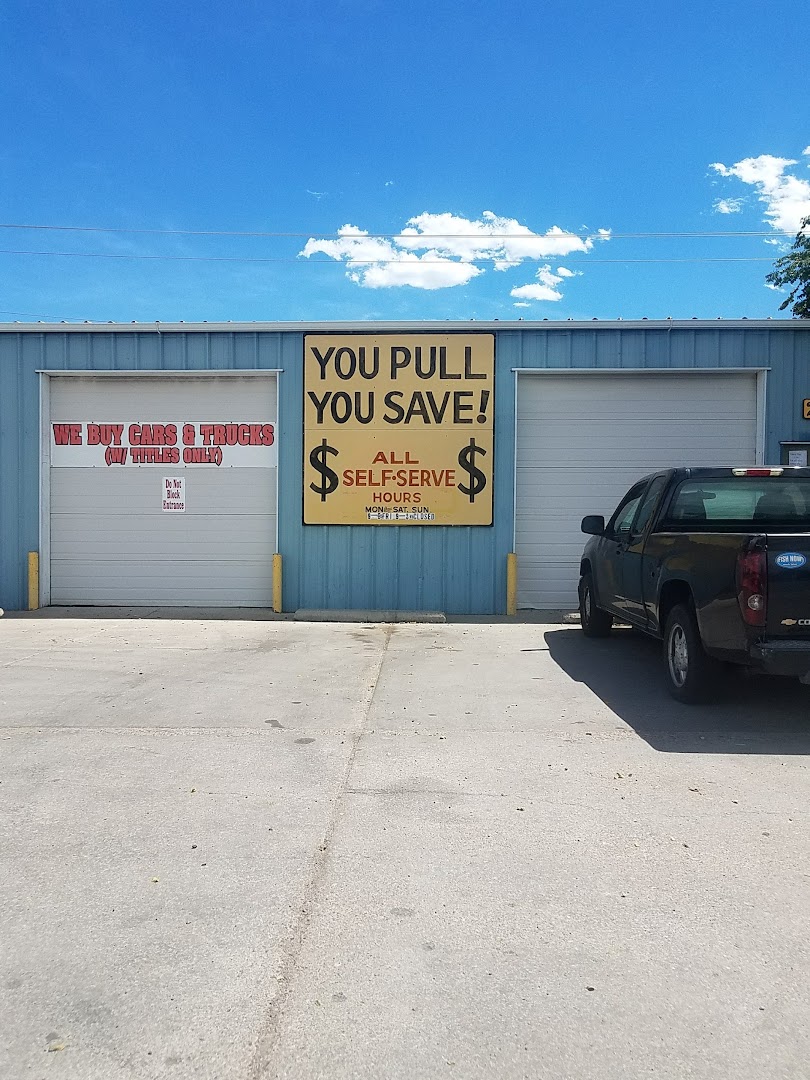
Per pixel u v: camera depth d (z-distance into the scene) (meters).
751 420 12.75
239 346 12.97
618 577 8.84
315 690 7.67
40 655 9.41
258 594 13.31
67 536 13.48
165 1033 2.72
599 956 3.19
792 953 3.22
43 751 5.77
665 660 7.46
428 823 4.50
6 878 3.84
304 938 3.31
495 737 6.15
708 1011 2.85
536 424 12.95
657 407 12.84
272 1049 2.65
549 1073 2.55
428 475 12.82
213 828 4.43
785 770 5.39
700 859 4.06
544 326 12.66
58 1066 2.56
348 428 12.85
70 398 13.40
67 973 3.06
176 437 13.30
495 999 2.92
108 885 3.76
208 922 3.44
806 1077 2.53
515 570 12.64
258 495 13.23
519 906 3.59
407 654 9.52
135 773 5.31
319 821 4.53
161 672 8.45
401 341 12.76
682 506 7.71
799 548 5.90
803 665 5.81
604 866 3.98
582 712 6.87
